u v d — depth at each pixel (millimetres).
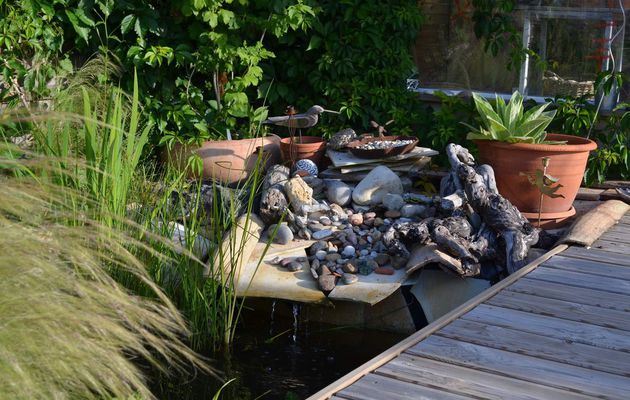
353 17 6320
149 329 3656
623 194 5438
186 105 5816
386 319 4230
